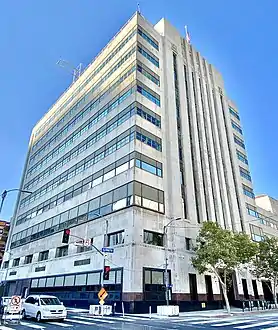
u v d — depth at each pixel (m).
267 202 62.28
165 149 37.94
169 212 34.25
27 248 52.22
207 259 29.50
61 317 17.94
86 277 33.47
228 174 48.47
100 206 36.16
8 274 55.47
